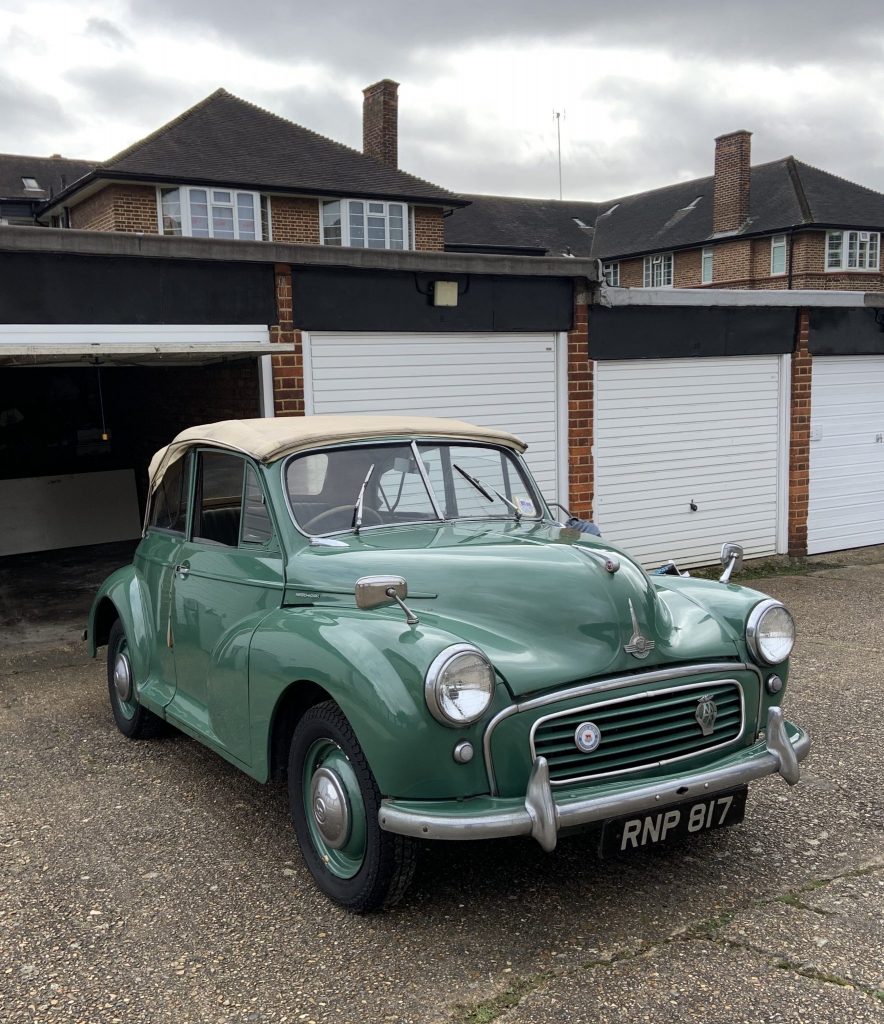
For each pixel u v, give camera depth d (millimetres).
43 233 6426
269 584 3686
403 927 3113
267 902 3307
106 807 4199
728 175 37656
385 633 2979
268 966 2902
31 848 3783
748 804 4109
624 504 9570
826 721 5230
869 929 3049
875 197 37469
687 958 2895
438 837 2732
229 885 3439
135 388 12352
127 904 3311
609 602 3176
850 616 7945
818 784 4320
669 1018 2602
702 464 10023
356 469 4051
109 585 5168
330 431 4066
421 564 3396
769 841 3734
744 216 37281
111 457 13930
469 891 3354
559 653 3037
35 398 13562
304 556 3623
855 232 35656
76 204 26219
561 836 2949
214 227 24812
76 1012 2684
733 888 3346
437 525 4070
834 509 11031
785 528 10695
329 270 7699
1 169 34406
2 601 8930
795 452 10594
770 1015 2605
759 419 10352
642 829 3014
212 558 4141
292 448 3930
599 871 3496
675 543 9953
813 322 10477
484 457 4453
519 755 2867
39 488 11852
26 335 6543
